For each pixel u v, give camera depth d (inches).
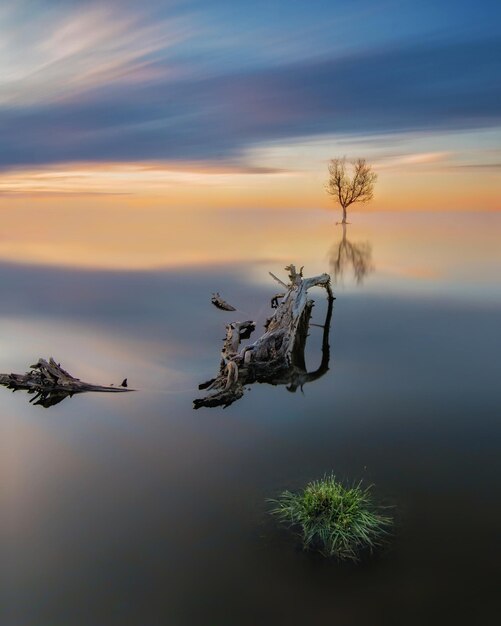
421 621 290.0
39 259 1846.7
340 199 2861.7
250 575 328.5
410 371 714.8
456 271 1576.0
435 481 424.8
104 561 349.1
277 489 416.8
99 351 835.4
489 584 313.4
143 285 1385.3
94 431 538.6
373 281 1425.9
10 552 354.9
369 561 333.4
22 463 468.4
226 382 652.7
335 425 542.0
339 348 826.8
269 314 1075.9
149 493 422.9
